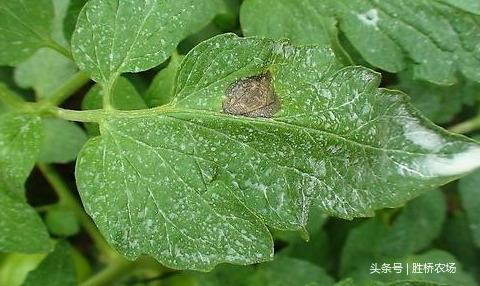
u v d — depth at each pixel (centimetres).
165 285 28
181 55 24
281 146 19
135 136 19
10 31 22
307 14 22
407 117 18
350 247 27
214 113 19
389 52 22
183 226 19
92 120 19
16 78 26
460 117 28
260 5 22
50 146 26
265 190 19
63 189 28
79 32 19
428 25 22
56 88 26
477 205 26
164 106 19
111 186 19
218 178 19
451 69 22
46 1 22
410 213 27
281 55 19
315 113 19
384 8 22
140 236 19
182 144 19
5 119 21
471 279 26
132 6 19
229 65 19
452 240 28
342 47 23
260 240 18
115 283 28
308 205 19
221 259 18
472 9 21
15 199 22
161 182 19
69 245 25
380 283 20
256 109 19
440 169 18
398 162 18
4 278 27
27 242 22
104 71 20
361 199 18
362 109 18
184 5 19
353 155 19
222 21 25
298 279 26
